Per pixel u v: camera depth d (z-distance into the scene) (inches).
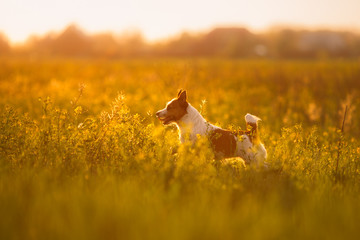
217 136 517.7
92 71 2506.2
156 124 772.0
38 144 479.5
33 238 281.3
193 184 390.9
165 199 345.4
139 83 1804.9
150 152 472.7
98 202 333.1
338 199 383.6
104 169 429.4
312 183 439.2
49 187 375.6
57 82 1713.8
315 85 1664.6
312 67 3203.7
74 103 555.5
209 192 376.8
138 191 368.2
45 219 305.9
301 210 343.9
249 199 357.7
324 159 518.9
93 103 1057.5
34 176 400.8
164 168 416.8
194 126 535.2
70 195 353.4
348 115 846.5
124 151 475.2
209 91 1325.0
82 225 292.7
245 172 452.4
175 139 546.6
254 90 1596.9
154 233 285.3
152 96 1219.2
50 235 284.7
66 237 282.5
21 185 372.2
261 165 439.2
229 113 996.6
